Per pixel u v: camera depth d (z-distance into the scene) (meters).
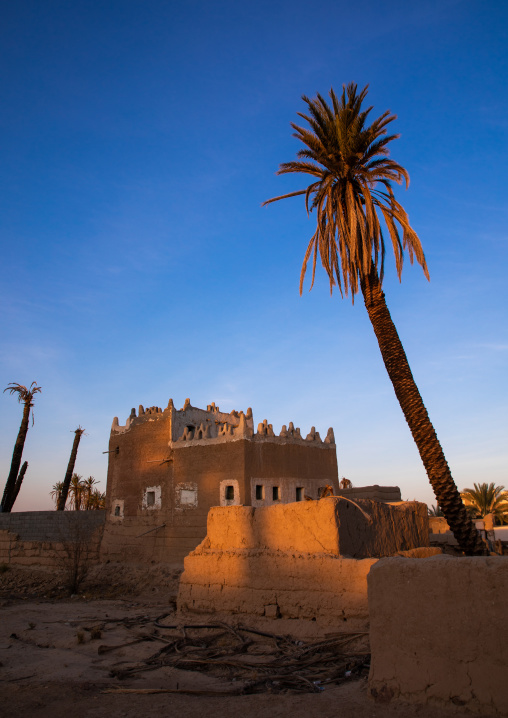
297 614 8.34
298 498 22.38
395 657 5.12
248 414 22.92
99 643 8.67
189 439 22.83
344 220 15.30
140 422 24.94
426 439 13.80
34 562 24.77
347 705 5.12
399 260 15.68
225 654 7.55
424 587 5.10
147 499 23.48
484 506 41.09
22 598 18.34
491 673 4.55
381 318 15.04
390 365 14.66
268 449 21.86
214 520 10.52
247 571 9.32
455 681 4.72
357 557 8.80
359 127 15.41
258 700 5.52
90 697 5.73
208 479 21.73
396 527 10.33
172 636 8.90
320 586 8.13
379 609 5.35
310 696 5.52
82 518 25.27
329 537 8.51
